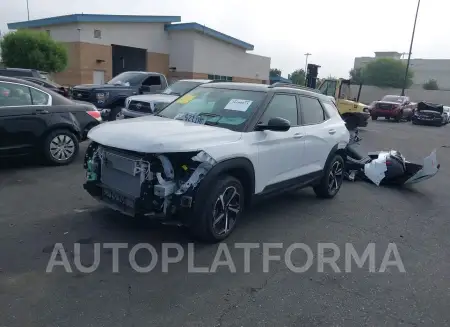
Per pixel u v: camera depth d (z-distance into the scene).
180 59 32.72
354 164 8.45
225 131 4.63
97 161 4.70
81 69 27.17
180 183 4.20
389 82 54.81
